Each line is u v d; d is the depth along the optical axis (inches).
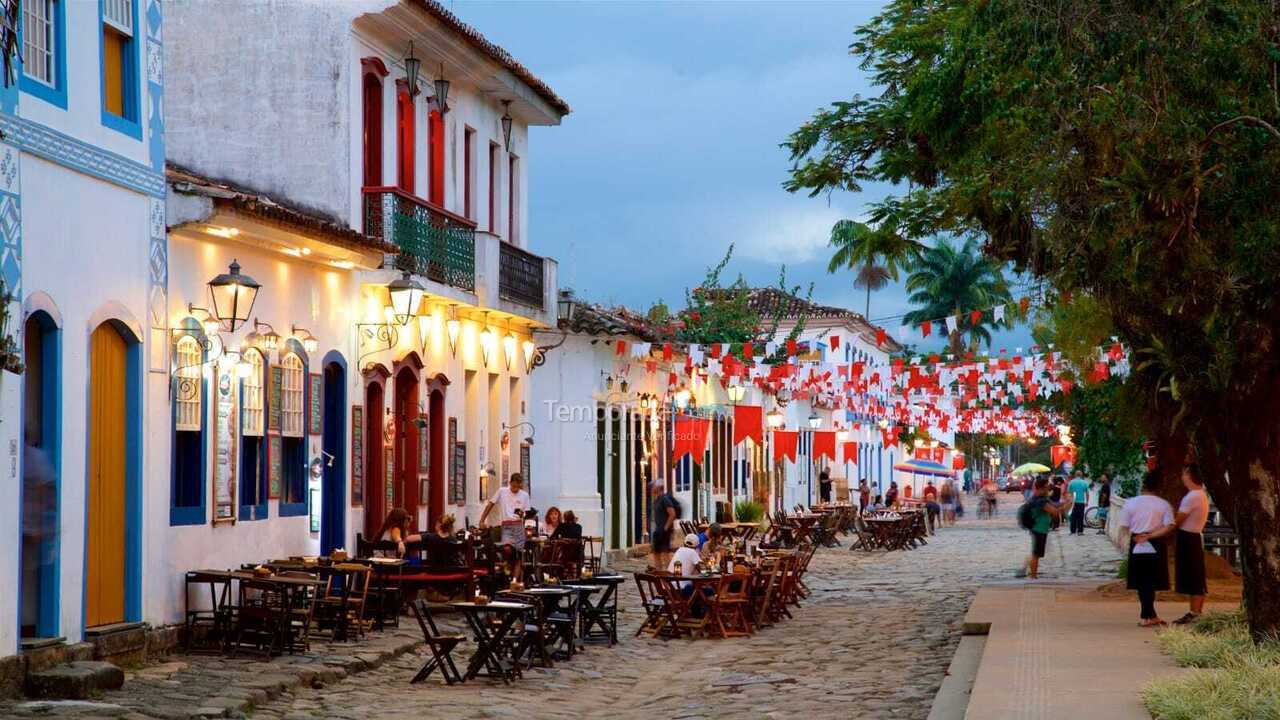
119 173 581.0
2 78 494.0
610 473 1295.5
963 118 588.4
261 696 522.3
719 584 783.1
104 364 580.7
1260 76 510.0
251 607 614.2
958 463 3262.8
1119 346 909.8
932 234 754.8
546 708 546.9
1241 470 560.4
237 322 682.2
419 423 908.6
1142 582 681.6
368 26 857.5
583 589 706.2
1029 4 522.9
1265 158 512.7
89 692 500.7
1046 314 872.9
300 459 754.2
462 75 988.6
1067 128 520.4
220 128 837.8
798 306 2317.9
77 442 546.9
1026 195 534.6
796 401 2098.9
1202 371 543.5
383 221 844.6
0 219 490.0
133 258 593.9
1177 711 420.5
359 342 826.8
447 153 979.3
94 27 566.6
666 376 1513.3
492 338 1039.6
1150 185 511.8
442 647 597.0
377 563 713.0
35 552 527.8
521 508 950.4
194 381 645.3
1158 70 512.1
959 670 596.7
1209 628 626.5
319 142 832.3
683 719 526.3
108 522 583.5
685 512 1567.4
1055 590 922.7
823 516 1675.7
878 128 780.0
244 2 838.5
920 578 1200.8
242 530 687.7
